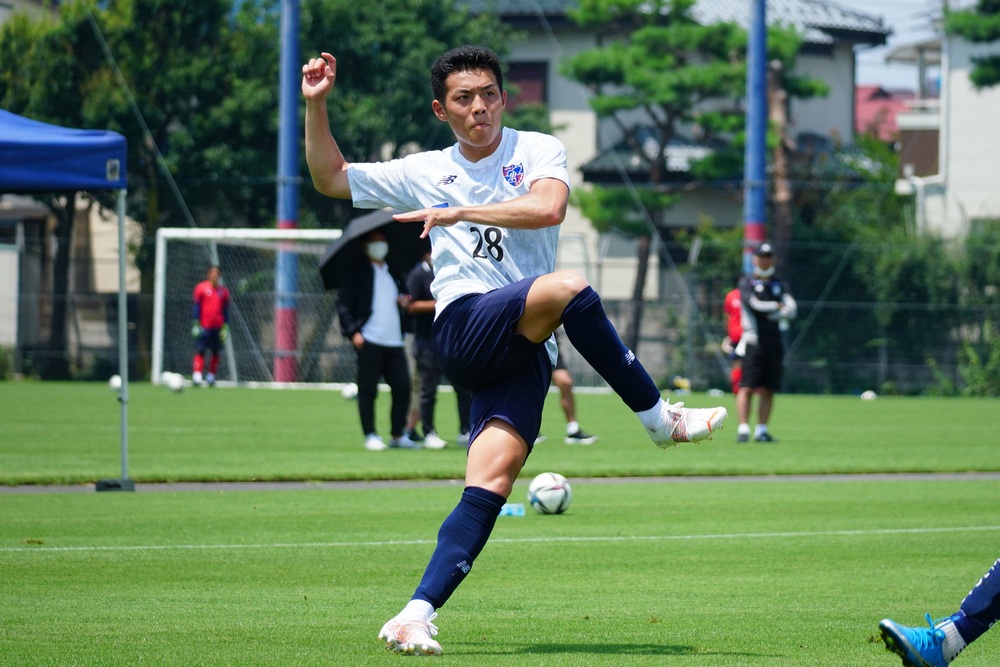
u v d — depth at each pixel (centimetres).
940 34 12725
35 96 9912
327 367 9069
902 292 9331
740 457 4331
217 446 4553
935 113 13925
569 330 1470
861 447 4806
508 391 1509
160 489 3350
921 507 3072
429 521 2761
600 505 3083
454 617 1752
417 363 4616
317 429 5341
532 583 2039
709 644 1566
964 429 5834
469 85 1524
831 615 1775
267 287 9644
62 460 3997
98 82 10006
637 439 5072
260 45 10400
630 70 10812
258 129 10362
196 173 10144
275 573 2111
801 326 9388
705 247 10350
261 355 9431
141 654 1483
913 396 9250
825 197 12825
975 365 9238
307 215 10431
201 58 10181
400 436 4528
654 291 12769
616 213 10669
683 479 3706
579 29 13225
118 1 10100
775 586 2016
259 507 2978
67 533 2550
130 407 6569
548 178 1506
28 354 9750
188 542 2444
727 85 10781
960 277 9319
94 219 11000
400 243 4522
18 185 3025
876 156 14325
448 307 1520
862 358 9381
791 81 11262
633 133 13288
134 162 10125
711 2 14112
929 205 11912
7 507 2944
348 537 2522
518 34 12275
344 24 10575
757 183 8650
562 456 4300
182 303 9612
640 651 1515
